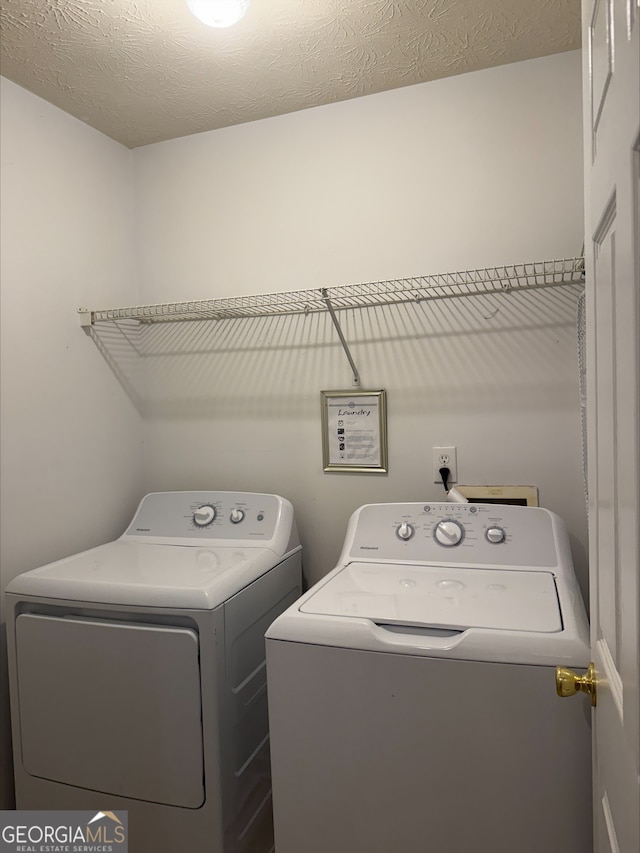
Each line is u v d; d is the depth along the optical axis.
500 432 1.90
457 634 1.24
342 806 1.27
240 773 1.55
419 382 1.99
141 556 1.83
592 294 0.90
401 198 1.99
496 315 1.89
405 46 1.71
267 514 1.97
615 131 0.69
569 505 1.83
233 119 2.13
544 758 1.14
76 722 1.54
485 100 1.88
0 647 1.71
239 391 2.23
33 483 1.84
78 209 2.05
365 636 1.25
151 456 2.37
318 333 2.11
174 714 1.45
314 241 2.10
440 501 1.97
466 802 1.19
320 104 2.05
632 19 0.60
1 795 1.69
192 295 2.27
